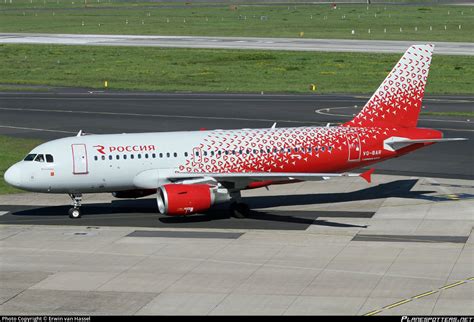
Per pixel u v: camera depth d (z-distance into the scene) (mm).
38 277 86312
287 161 113375
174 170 110500
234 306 76938
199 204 105438
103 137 111812
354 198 124062
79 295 80500
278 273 87000
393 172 142625
